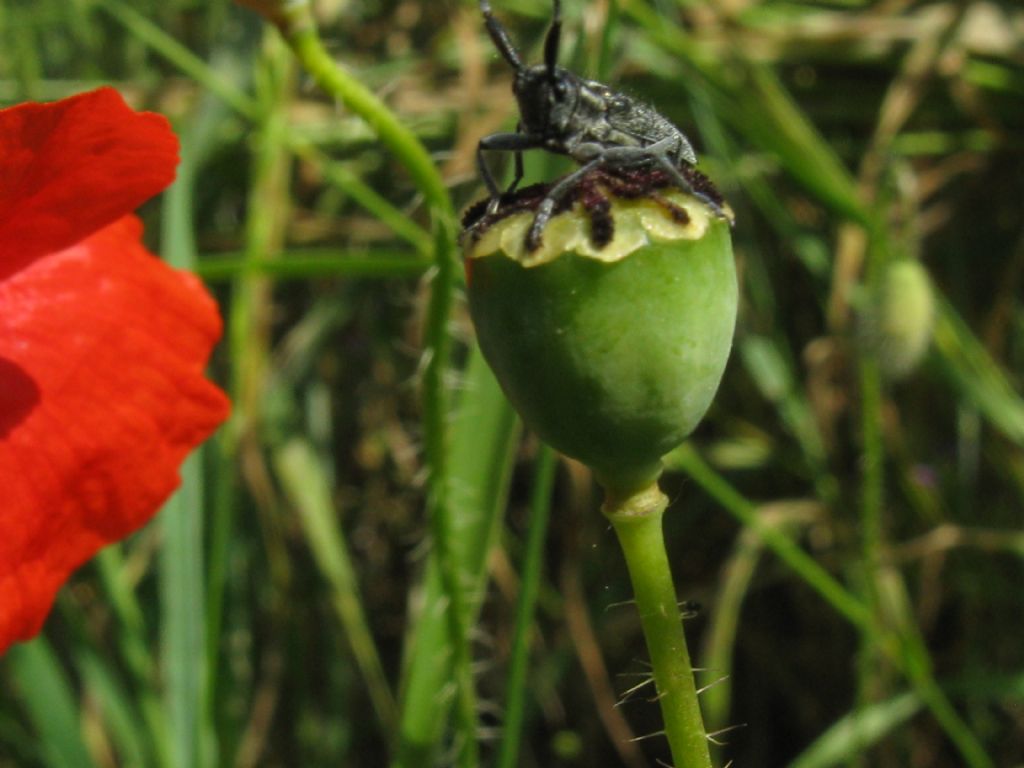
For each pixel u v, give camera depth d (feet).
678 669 0.26
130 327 0.32
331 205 0.71
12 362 0.31
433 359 0.36
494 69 0.69
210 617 0.50
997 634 0.71
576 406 0.25
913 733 0.70
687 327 0.25
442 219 0.35
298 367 0.71
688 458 0.55
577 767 0.76
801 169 0.60
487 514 0.43
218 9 0.70
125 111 0.29
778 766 0.76
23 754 0.64
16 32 0.70
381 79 0.70
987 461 0.72
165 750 0.58
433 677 0.42
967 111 0.70
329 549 0.67
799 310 0.73
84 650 0.60
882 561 0.68
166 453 0.32
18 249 0.32
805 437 0.67
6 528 0.30
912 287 0.50
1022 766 0.71
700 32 0.68
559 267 0.24
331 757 0.70
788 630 0.75
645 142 0.26
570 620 0.69
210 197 0.72
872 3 0.71
